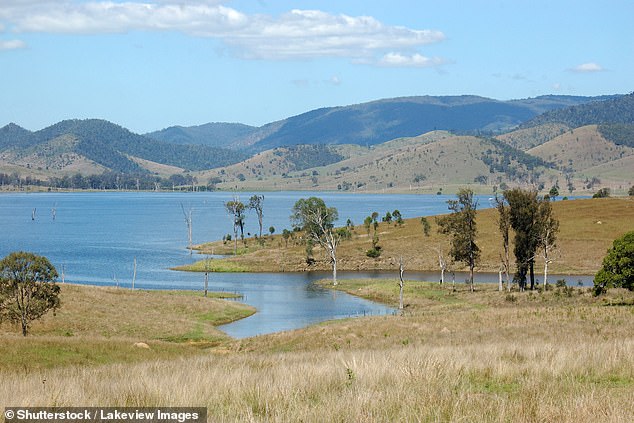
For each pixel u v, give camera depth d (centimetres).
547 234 9419
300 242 16338
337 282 11475
